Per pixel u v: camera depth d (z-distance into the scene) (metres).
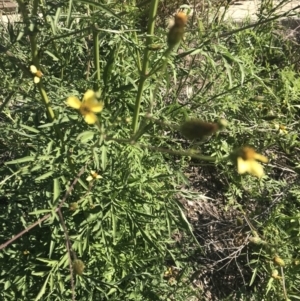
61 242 0.33
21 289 0.35
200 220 0.45
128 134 0.32
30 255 0.34
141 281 0.36
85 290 0.35
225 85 0.42
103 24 0.28
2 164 0.39
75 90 0.31
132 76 0.36
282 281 0.39
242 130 0.46
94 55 0.32
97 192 0.32
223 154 0.47
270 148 0.49
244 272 0.43
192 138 0.23
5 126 0.33
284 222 0.43
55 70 0.34
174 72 0.31
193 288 0.42
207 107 0.40
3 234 0.34
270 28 0.45
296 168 0.48
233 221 0.45
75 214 0.33
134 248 0.36
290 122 0.49
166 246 0.40
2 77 0.32
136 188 0.34
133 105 0.35
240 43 0.43
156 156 0.35
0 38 0.34
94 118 0.23
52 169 0.29
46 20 0.26
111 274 0.36
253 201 0.46
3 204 0.37
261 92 0.49
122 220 0.34
